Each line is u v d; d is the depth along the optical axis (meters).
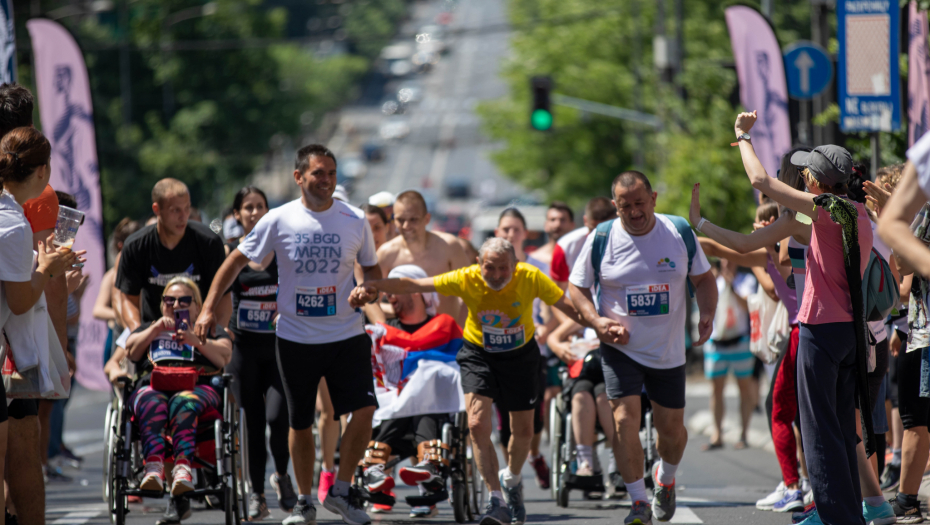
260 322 30.28
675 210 76.00
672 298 24.83
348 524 26.31
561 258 34.09
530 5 157.25
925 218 22.38
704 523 26.83
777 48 48.34
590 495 33.88
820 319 21.11
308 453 26.39
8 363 21.00
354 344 26.08
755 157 22.23
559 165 152.38
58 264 20.88
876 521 23.02
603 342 25.44
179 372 26.59
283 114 190.62
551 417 33.06
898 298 21.62
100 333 42.53
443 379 29.06
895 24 36.94
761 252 27.75
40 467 22.28
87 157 43.81
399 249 34.25
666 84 93.00
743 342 47.66
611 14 135.62
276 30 196.00
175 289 27.58
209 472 27.28
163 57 174.25
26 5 129.62
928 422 24.44
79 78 43.84
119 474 25.31
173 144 167.62
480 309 25.95
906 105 41.41
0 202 20.05
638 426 25.09
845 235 20.70
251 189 32.44
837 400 21.52
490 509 25.86
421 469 27.31
